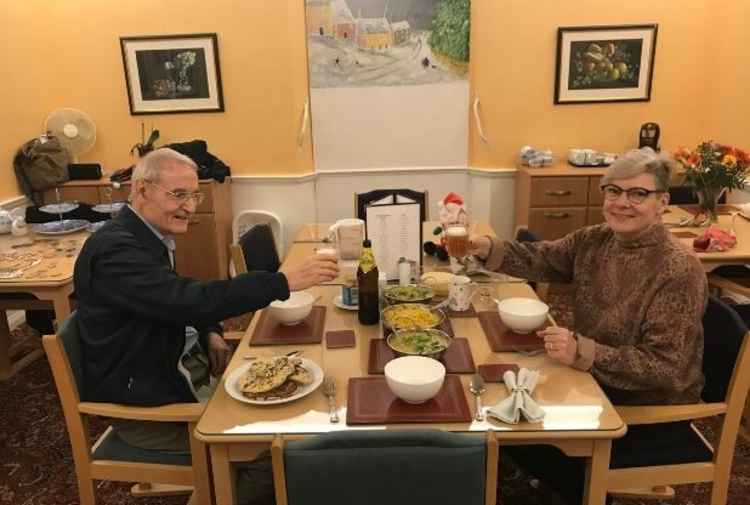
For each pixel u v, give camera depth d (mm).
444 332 1763
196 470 1668
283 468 1146
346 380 1558
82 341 1686
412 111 4578
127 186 4117
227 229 4484
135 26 4297
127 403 1642
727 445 1649
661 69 4359
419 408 1409
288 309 1833
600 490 1443
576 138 4488
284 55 4332
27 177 3963
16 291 2502
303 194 4598
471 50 4422
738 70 4027
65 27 4297
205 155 4199
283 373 1520
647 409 1585
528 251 2090
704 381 1725
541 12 4258
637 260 1730
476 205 4688
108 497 2234
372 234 2158
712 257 2729
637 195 1675
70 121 4254
